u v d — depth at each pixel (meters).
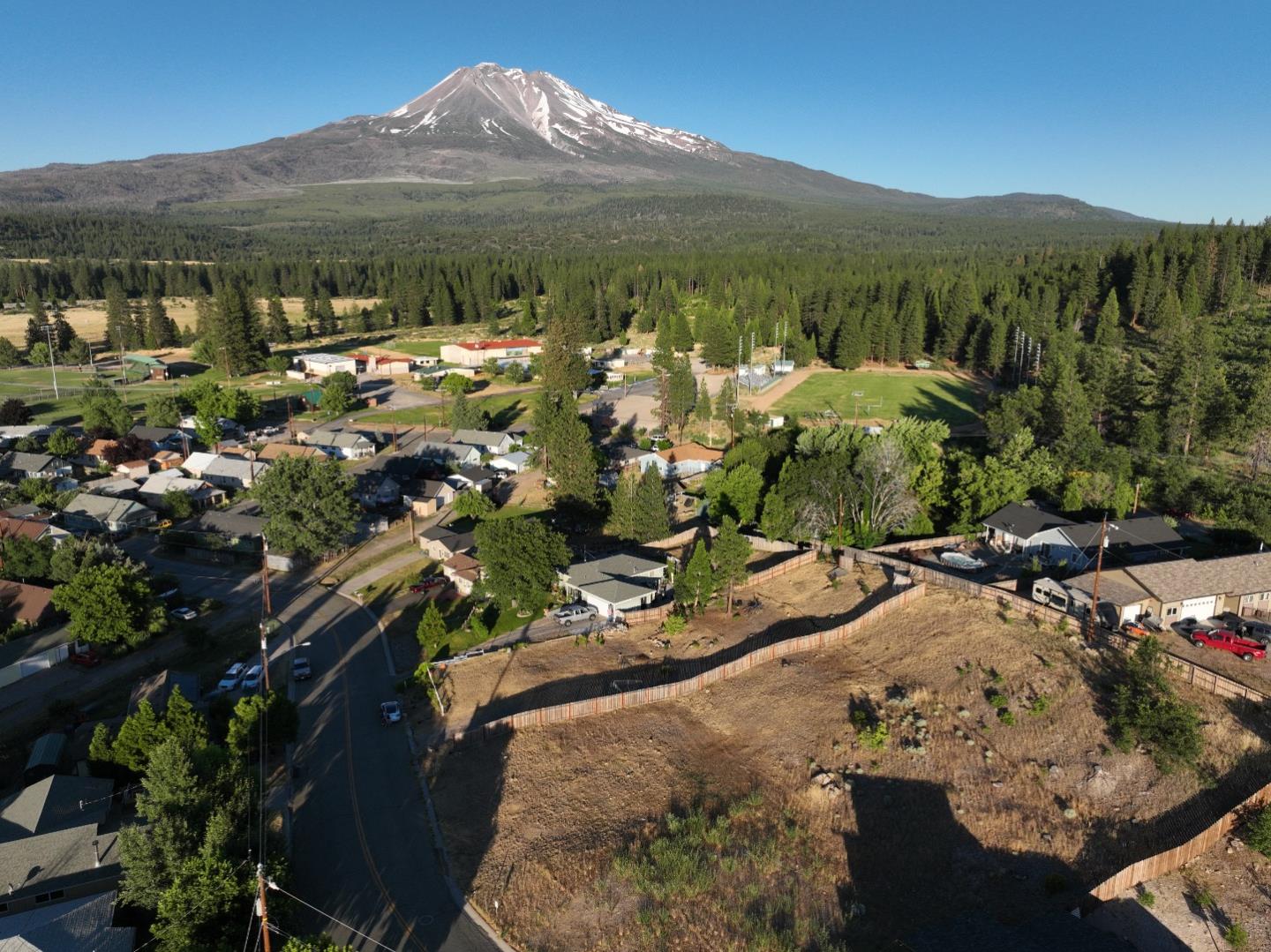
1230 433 93.12
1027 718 45.66
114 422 127.81
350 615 69.88
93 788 43.56
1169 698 43.28
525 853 39.97
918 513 75.12
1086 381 112.81
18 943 31.20
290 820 43.06
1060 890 35.66
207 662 61.84
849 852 38.84
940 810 40.78
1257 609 54.66
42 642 62.19
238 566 81.56
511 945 34.72
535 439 109.44
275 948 34.31
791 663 54.28
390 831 42.09
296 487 81.44
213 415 134.25
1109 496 76.62
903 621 57.16
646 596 66.56
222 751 44.41
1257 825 36.19
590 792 44.03
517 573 65.81
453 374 164.38
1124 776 41.00
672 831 40.31
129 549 85.94
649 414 143.25
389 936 35.31
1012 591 59.66
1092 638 50.19
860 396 148.50
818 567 70.00
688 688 52.34
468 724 51.50
